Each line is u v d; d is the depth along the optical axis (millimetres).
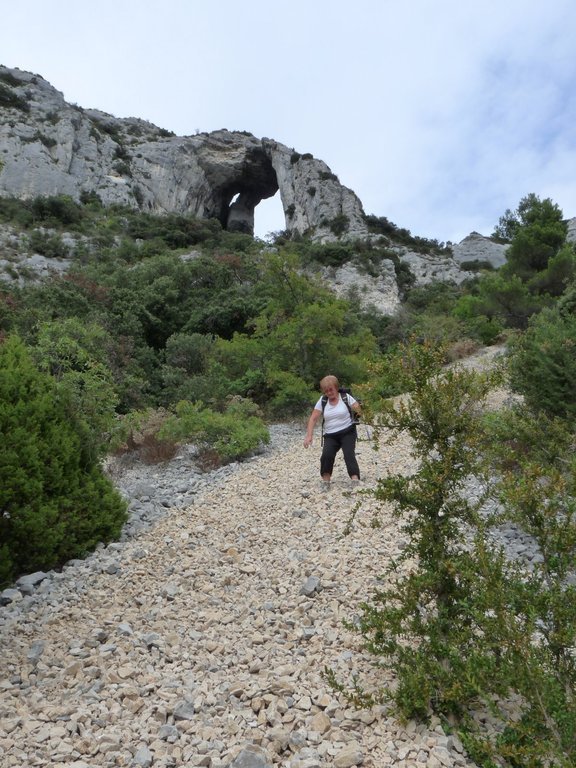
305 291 14938
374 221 69625
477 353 19047
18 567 4805
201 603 4105
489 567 2477
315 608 3807
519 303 22453
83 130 78188
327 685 2916
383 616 2824
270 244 47625
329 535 5160
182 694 2961
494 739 2436
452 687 2434
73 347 10008
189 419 9922
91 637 3621
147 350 19328
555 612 2355
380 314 30000
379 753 2400
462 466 3070
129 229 53625
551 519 2650
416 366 3143
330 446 6836
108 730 2688
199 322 22672
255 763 2287
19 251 39000
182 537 5504
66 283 21781
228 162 87250
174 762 2432
